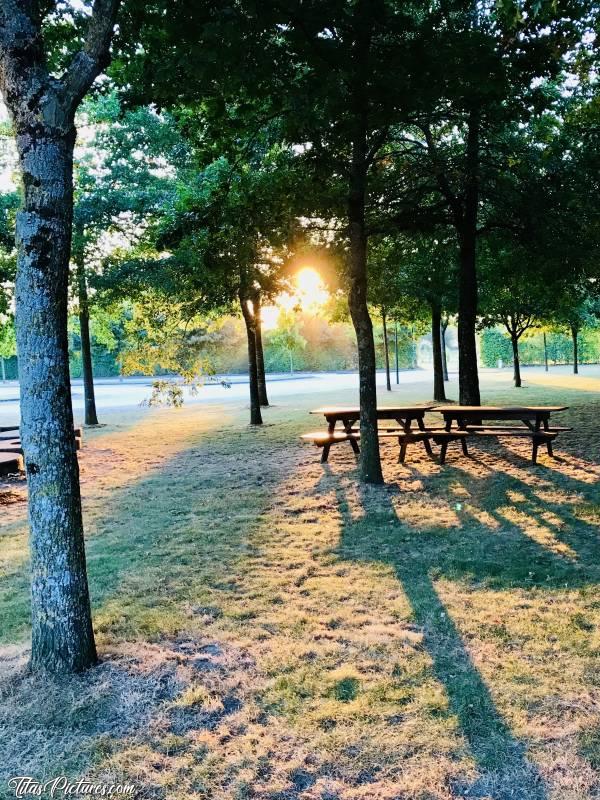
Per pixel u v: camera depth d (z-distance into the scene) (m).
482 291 20.66
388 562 5.32
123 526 6.89
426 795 2.48
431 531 6.19
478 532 6.10
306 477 9.18
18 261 3.35
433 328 21.31
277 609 4.39
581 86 10.58
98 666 3.59
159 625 4.16
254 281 12.23
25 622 4.31
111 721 3.06
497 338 62.41
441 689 3.24
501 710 3.03
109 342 23.53
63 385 3.46
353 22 5.84
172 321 13.09
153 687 3.36
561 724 2.91
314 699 3.20
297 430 14.98
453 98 7.52
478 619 4.08
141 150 17.39
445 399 21.36
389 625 4.06
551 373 42.66
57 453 3.48
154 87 5.94
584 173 11.62
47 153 3.26
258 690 3.30
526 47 7.44
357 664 3.54
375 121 7.11
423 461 10.10
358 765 2.67
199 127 7.73
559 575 4.86
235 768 2.69
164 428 17.22
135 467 10.94
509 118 9.34
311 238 11.09
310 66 5.91
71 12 5.50
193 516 7.23
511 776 2.57
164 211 15.97
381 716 3.02
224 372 66.69
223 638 3.95
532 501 7.18
